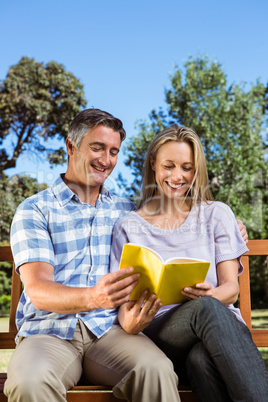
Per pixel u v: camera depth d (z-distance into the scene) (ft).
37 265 5.33
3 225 28.45
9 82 36.65
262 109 30.78
